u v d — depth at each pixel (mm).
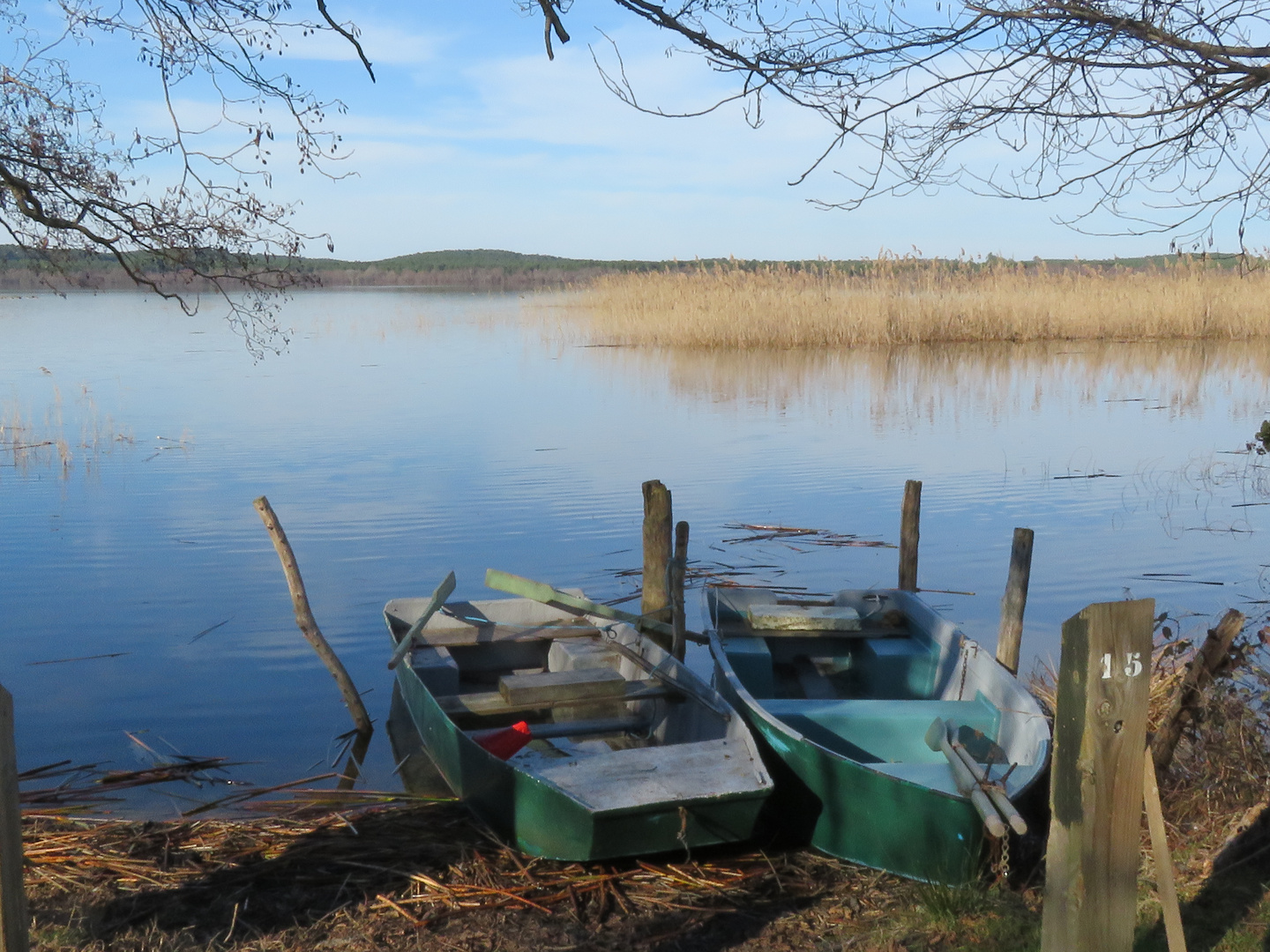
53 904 4719
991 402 22844
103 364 31562
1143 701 3021
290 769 6738
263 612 9742
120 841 5379
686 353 33094
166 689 7996
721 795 4938
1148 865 4578
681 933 4504
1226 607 9703
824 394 24219
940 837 4785
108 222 5316
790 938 4438
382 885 4930
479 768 5512
